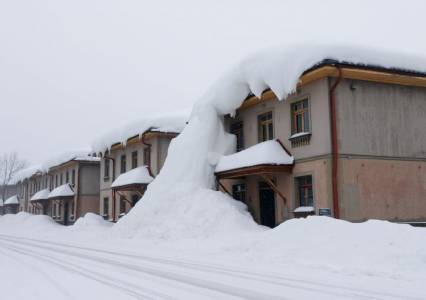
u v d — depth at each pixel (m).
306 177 18.84
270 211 21.14
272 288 8.25
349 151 17.64
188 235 19.67
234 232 18.86
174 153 24.56
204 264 12.11
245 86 21.86
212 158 23.14
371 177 17.94
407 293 7.57
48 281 9.93
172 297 7.61
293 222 14.57
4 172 81.75
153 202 23.30
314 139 18.19
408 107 19.36
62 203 48.91
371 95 18.48
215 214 20.31
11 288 9.09
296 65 17.50
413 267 10.04
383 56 17.72
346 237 12.37
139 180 29.33
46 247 20.61
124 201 34.69
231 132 24.72
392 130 18.75
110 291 8.35
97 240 23.72
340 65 16.88
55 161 48.34
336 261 11.34
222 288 8.38
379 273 9.62
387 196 18.16
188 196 22.12
